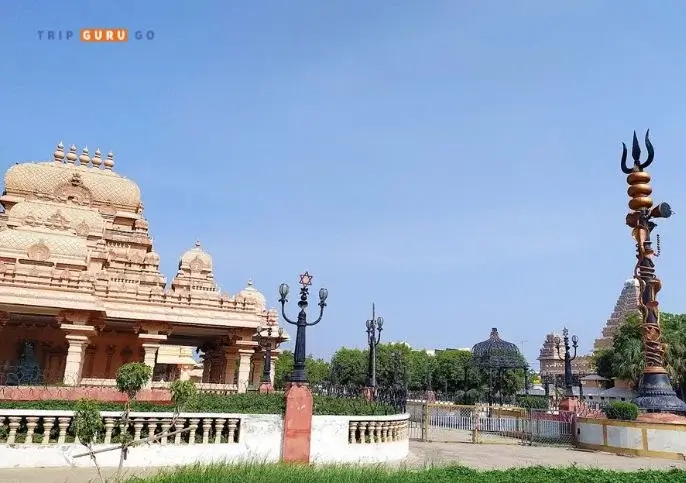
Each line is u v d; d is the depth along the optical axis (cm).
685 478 1470
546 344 9062
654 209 2734
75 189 3441
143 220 3503
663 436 2338
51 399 1697
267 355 3366
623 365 5084
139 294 2630
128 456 1526
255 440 1680
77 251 2723
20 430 1475
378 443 1884
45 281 2367
